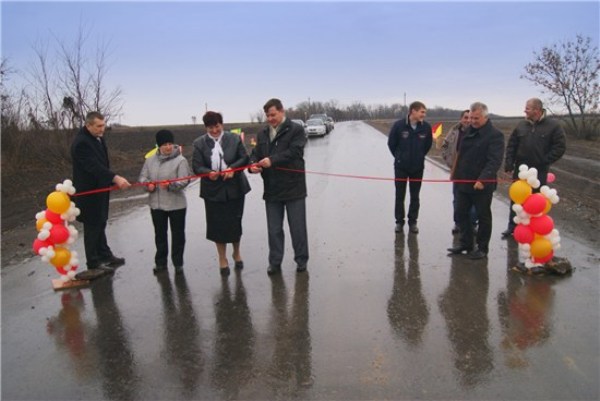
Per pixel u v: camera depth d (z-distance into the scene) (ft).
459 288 16.05
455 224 22.76
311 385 10.79
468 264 18.34
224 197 17.44
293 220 17.74
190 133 107.04
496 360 11.55
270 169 17.54
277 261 17.97
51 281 17.97
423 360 11.66
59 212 16.76
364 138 97.04
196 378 11.27
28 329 14.11
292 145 17.25
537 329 13.01
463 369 11.22
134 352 12.59
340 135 111.24
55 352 12.75
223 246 18.17
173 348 12.71
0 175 36.94
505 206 28.02
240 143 17.94
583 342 12.26
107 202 18.80
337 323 13.78
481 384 10.62
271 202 17.72
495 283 16.34
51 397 10.75
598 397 10.05
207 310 14.98
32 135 43.83
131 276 18.30
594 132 70.44
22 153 41.83
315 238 22.47
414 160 22.25
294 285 16.78
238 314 14.60
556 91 71.31
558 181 36.88
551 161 19.95
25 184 37.99
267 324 13.87
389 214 26.94
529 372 11.01
